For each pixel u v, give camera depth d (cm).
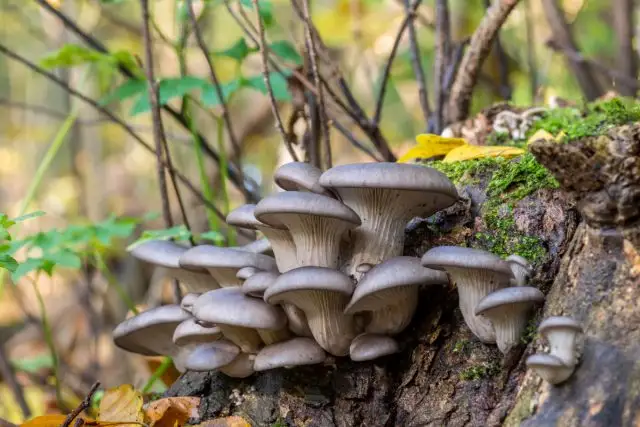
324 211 121
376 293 121
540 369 117
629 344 116
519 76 233
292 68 150
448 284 126
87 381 211
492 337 122
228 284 130
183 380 134
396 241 125
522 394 120
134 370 217
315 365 128
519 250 126
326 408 127
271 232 127
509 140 147
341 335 125
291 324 126
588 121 139
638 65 222
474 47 150
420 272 121
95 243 153
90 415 152
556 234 125
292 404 127
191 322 129
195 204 211
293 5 142
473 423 123
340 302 124
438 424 124
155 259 133
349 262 126
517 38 236
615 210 118
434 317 126
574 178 118
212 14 222
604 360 116
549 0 186
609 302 118
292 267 127
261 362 125
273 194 122
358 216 123
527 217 126
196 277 133
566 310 119
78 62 154
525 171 128
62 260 142
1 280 155
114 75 204
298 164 126
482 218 128
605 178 117
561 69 235
